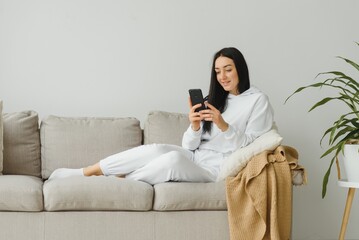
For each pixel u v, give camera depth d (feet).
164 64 13.41
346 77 11.10
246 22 13.52
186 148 11.44
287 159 10.56
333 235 13.66
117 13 13.32
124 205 9.94
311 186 13.62
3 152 11.82
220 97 11.57
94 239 9.91
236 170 10.59
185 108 13.43
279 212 10.12
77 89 13.21
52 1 13.16
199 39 13.46
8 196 9.70
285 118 13.56
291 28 13.58
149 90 13.38
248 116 11.32
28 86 13.10
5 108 13.05
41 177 12.16
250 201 10.05
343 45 13.66
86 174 11.08
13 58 13.07
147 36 13.38
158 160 10.51
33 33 13.12
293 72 13.57
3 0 13.05
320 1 13.62
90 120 12.43
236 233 9.96
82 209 9.94
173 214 10.09
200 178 10.71
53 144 12.09
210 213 10.14
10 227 9.78
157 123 12.41
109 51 13.29
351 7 13.69
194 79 13.46
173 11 13.43
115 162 10.95
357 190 13.67
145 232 10.01
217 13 13.47
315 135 13.61
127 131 12.36
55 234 9.85
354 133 10.96
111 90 13.29
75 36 13.21
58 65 13.17
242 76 11.40
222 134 11.25
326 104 13.62
